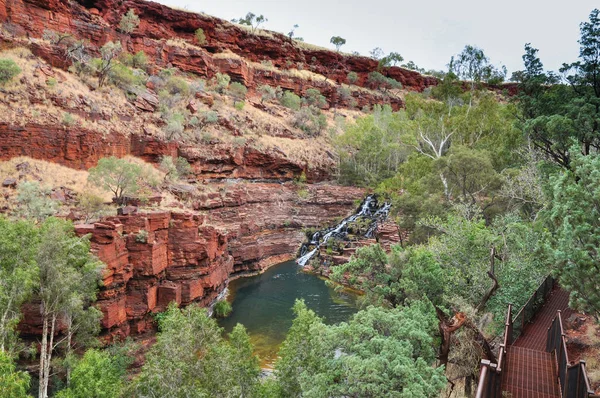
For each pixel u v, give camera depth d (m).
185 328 16.61
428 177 41.16
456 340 17.05
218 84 78.94
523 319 16.42
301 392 15.55
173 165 50.31
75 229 25.47
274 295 42.16
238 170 62.47
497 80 58.72
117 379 18.80
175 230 32.28
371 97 115.00
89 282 22.42
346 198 68.94
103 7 67.44
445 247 23.45
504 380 12.34
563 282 12.09
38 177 36.28
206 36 87.69
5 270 18.33
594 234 11.62
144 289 28.77
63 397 15.95
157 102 57.59
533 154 31.81
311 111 92.94
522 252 21.16
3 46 43.28
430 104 50.19
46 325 19.94
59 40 51.03
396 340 13.46
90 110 44.88
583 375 9.64
